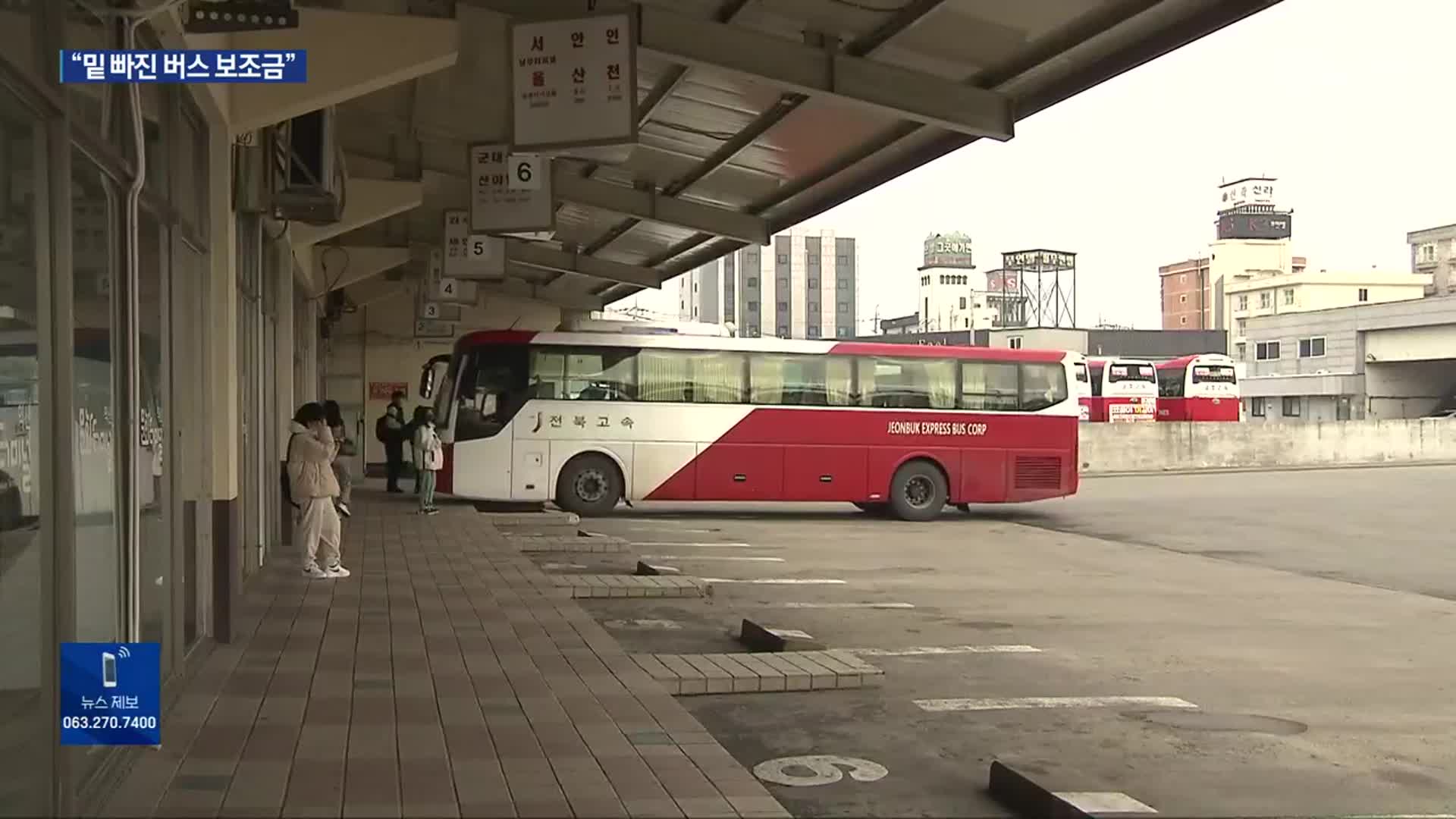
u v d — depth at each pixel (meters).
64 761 4.54
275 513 15.45
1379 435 41.84
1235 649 10.16
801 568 15.49
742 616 11.47
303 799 5.36
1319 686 8.71
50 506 4.46
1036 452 23.62
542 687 7.70
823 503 26.77
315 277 24.12
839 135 15.40
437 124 17.06
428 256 27.41
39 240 4.40
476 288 27.48
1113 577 15.01
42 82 4.36
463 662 8.46
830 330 124.62
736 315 122.81
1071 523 22.66
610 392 22.52
